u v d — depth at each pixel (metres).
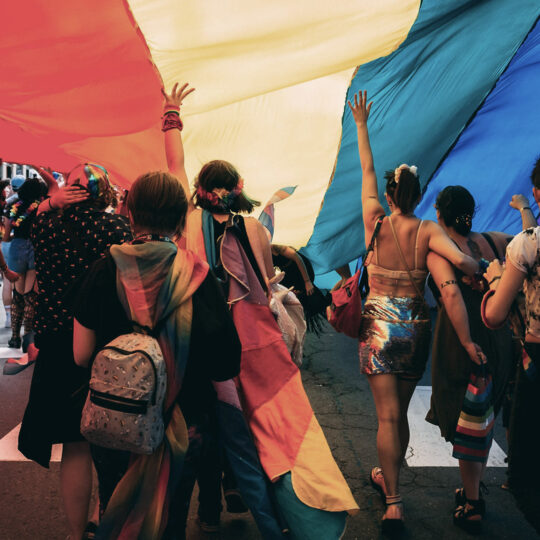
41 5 2.54
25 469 3.70
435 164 4.81
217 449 2.83
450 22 3.36
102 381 1.89
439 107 4.24
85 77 2.96
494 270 2.53
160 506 1.95
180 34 2.80
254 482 2.45
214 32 2.82
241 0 2.64
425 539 3.01
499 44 3.72
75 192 2.61
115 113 3.24
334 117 4.21
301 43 3.05
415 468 3.79
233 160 4.48
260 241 2.81
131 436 1.86
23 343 5.86
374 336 3.11
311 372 5.78
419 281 3.12
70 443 2.67
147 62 2.97
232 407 2.48
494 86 4.10
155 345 1.92
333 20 2.96
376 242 3.18
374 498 3.41
